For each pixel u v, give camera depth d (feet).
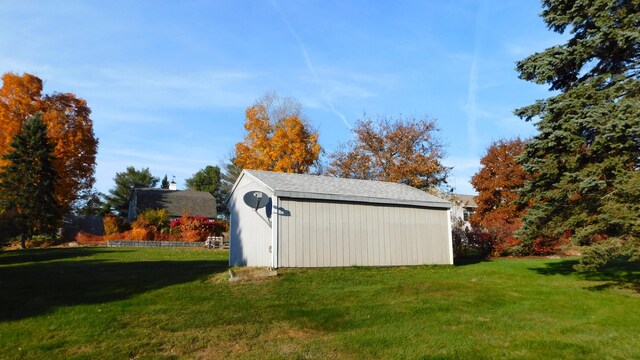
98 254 68.23
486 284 37.70
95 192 179.93
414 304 29.78
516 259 63.62
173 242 107.34
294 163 127.03
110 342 21.53
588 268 32.96
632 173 32.22
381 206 50.83
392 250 50.60
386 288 35.55
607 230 34.04
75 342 21.48
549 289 35.24
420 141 109.19
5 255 66.18
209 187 217.97
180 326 24.13
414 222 53.11
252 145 131.03
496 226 71.97
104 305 28.58
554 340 21.70
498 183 99.86
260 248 46.65
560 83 41.34
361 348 20.70
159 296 31.37
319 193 46.09
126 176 217.36
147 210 128.36
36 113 109.40
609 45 37.01
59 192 119.34
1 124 112.06
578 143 36.06
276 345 21.35
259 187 48.44
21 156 105.60
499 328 24.03
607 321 25.22
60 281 37.60
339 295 32.71
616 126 32.63
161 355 19.90
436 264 53.26
